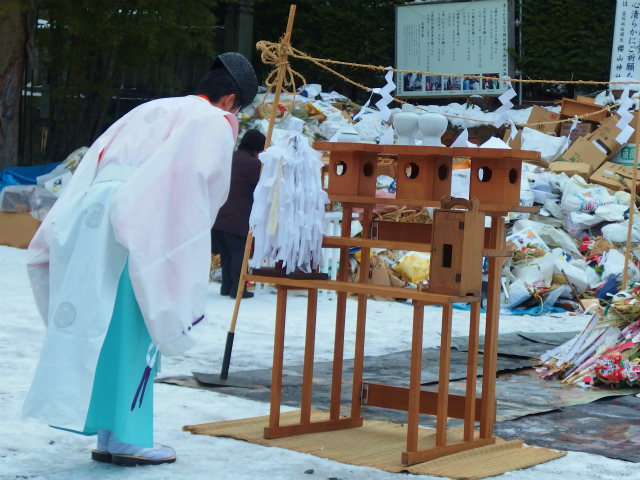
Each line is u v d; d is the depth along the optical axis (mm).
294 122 4492
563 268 10633
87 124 19953
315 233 4465
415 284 10305
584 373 6289
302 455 4137
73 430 3676
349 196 4586
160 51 18359
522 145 14492
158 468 3779
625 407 5539
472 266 3980
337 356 4762
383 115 4789
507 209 4262
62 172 13695
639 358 6102
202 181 3672
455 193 7730
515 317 9578
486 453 4277
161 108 3828
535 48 20250
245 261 5891
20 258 12094
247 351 6957
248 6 21812
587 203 12141
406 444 4375
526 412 5266
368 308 9500
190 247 3650
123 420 3605
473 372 4359
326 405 5332
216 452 4113
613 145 14406
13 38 17000
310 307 4590
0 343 6598
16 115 17203
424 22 20188
